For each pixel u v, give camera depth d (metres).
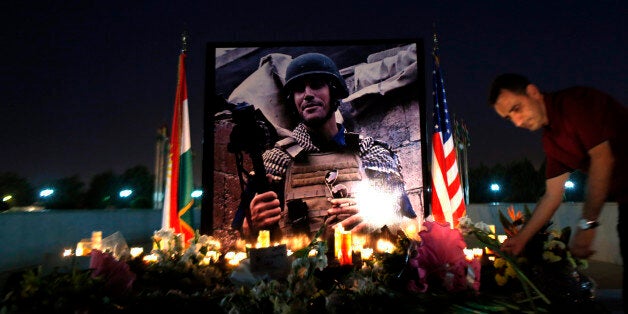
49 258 2.42
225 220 7.61
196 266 3.77
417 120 7.75
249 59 8.04
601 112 2.09
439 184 7.46
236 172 7.75
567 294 2.01
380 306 1.77
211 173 7.74
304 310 1.81
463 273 1.85
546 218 2.36
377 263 2.28
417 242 2.05
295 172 7.70
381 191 7.58
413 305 1.74
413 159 7.66
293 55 8.00
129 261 3.45
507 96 2.26
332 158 7.72
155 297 2.15
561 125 2.23
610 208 9.06
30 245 10.04
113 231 14.67
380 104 7.84
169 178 7.73
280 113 7.89
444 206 7.35
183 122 7.95
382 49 7.98
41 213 10.66
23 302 1.86
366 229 7.48
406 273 1.98
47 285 1.92
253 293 1.97
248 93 7.96
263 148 7.80
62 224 11.52
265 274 2.25
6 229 9.27
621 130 2.09
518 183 36.28
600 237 9.35
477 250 3.14
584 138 2.14
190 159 7.83
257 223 7.57
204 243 5.45
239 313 1.87
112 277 2.10
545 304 1.88
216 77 8.01
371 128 7.79
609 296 4.31
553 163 2.39
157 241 4.97
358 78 7.92
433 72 8.13
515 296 1.95
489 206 13.09
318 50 8.00
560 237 2.28
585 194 2.17
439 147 7.67
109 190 32.75
